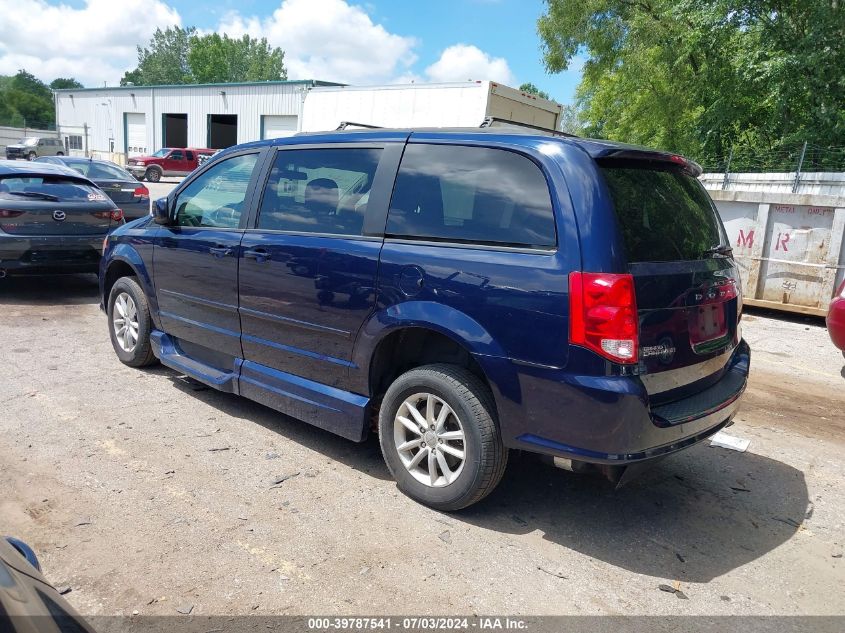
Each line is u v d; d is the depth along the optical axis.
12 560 1.71
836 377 6.59
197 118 43.00
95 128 50.53
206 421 4.69
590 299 2.95
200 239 4.74
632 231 3.12
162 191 27.84
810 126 15.37
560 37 21.22
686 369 3.33
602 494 3.93
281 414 4.90
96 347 6.45
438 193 3.56
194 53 96.00
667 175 3.60
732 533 3.56
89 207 8.25
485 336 3.22
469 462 3.39
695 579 3.12
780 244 9.19
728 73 17.44
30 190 8.02
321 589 2.89
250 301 4.38
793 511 3.84
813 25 14.44
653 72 19.61
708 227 3.74
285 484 3.82
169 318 5.15
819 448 4.79
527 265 3.13
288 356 4.19
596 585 3.03
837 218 8.66
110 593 2.80
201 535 3.25
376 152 3.90
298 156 4.31
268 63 98.62
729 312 3.72
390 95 14.94
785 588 3.08
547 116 15.66
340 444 4.43
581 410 3.01
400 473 3.73
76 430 4.43
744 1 15.09
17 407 4.80
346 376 3.87
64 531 3.23
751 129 18.28
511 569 3.11
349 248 3.79
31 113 104.06
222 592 2.84
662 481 4.15
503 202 3.31
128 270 5.90
